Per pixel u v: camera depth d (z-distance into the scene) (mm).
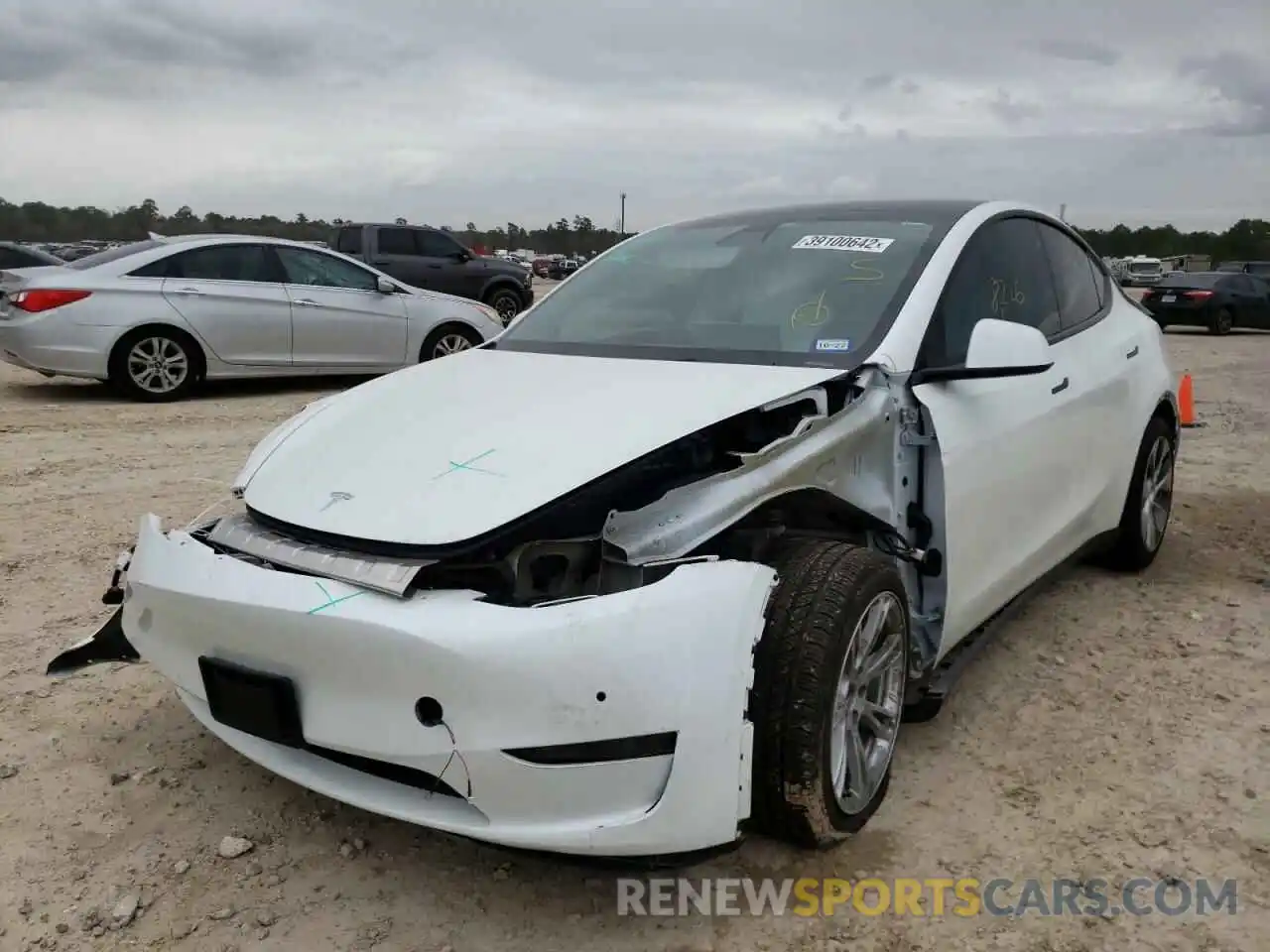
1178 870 2645
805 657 2402
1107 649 4004
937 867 2662
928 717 3199
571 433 2645
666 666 2191
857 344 3084
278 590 2359
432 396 3068
